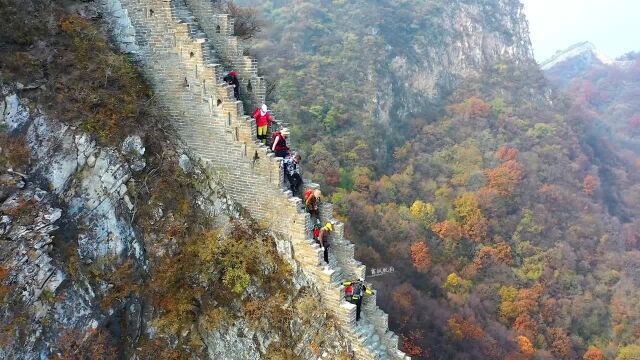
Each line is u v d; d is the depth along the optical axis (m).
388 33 120.81
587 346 64.50
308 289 15.60
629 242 87.50
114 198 15.14
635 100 157.50
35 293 13.30
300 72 96.88
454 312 59.94
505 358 55.56
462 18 134.00
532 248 77.31
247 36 25.70
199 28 17.48
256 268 15.96
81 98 14.99
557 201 87.44
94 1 15.98
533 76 128.50
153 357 14.91
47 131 14.38
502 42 137.38
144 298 15.22
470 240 76.88
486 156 96.81
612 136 133.25
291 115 81.81
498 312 66.06
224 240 16.08
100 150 15.02
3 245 13.13
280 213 15.85
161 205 15.93
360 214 67.88
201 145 16.36
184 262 15.77
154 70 16.19
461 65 128.88
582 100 156.62
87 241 14.49
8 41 14.30
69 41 15.29
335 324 15.27
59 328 13.53
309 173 71.88
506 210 83.31
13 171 13.72
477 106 111.06
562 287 72.31
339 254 16.67
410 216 74.56
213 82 15.55
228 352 15.47
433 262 69.50
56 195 14.24
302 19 116.06
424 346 51.19
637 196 102.94
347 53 108.31
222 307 15.69
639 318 67.56
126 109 15.57
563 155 99.88
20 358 12.88
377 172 85.38
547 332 63.72
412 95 113.81
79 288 14.04
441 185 88.31
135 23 15.89
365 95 98.88
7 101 13.88
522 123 108.44
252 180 16.00
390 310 53.34
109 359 14.14
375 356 14.77
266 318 15.51
